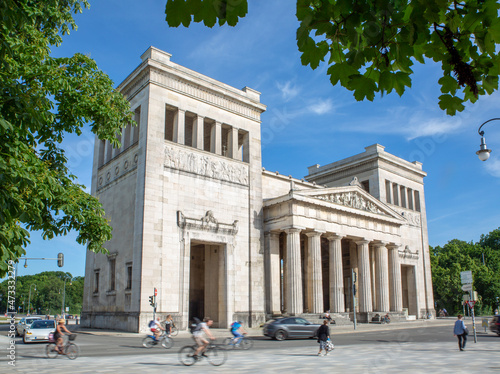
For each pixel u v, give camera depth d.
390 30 5.27
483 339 43.53
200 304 71.62
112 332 53.78
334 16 5.19
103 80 23.56
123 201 61.88
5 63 10.67
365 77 5.39
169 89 62.12
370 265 82.50
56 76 20.64
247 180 68.19
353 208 72.19
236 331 33.28
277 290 66.69
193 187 61.22
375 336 48.44
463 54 5.39
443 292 120.38
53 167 22.00
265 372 20.41
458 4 5.07
